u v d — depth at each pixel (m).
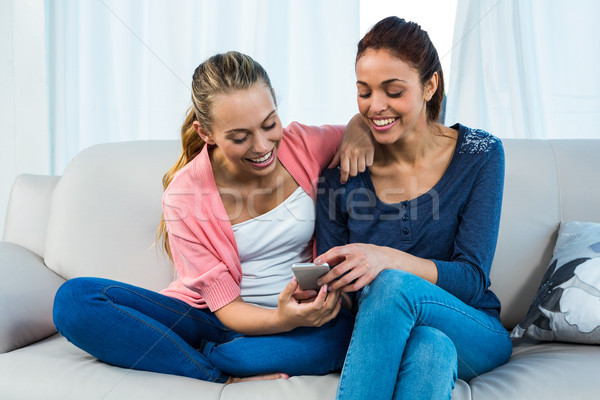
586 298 1.19
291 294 1.10
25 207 1.66
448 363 0.96
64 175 1.63
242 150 1.15
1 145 2.32
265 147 1.14
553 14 2.02
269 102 1.13
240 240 1.27
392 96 1.16
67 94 2.23
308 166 1.31
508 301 1.43
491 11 2.04
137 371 1.14
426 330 1.00
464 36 2.04
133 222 1.54
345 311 1.23
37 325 1.35
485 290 1.26
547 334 1.24
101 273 1.51
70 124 2.25
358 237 1.27
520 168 1.49
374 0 2.13
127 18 2.17
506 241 1.45
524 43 2.00
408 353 0.98
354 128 1.31
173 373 1.15
